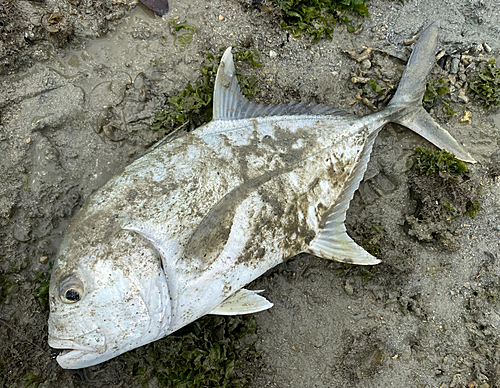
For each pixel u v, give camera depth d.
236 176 0.56
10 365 0.59
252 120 0.59
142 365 0.64
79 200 0.63
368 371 0.69
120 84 0.65
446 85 0.71
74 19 0.64
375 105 0.71
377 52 0.71
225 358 0.65
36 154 0.62
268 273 0.69
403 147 0.71
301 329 0.69
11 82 0.62
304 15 0.69
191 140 0.56
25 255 0.62
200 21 0.68
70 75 0.64
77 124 0.63
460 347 0.70
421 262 0.71
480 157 0.71
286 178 0.58
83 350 0.50
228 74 0.59
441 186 0.69
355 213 0.70
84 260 0.49
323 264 0.70
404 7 0.71
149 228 0.51
